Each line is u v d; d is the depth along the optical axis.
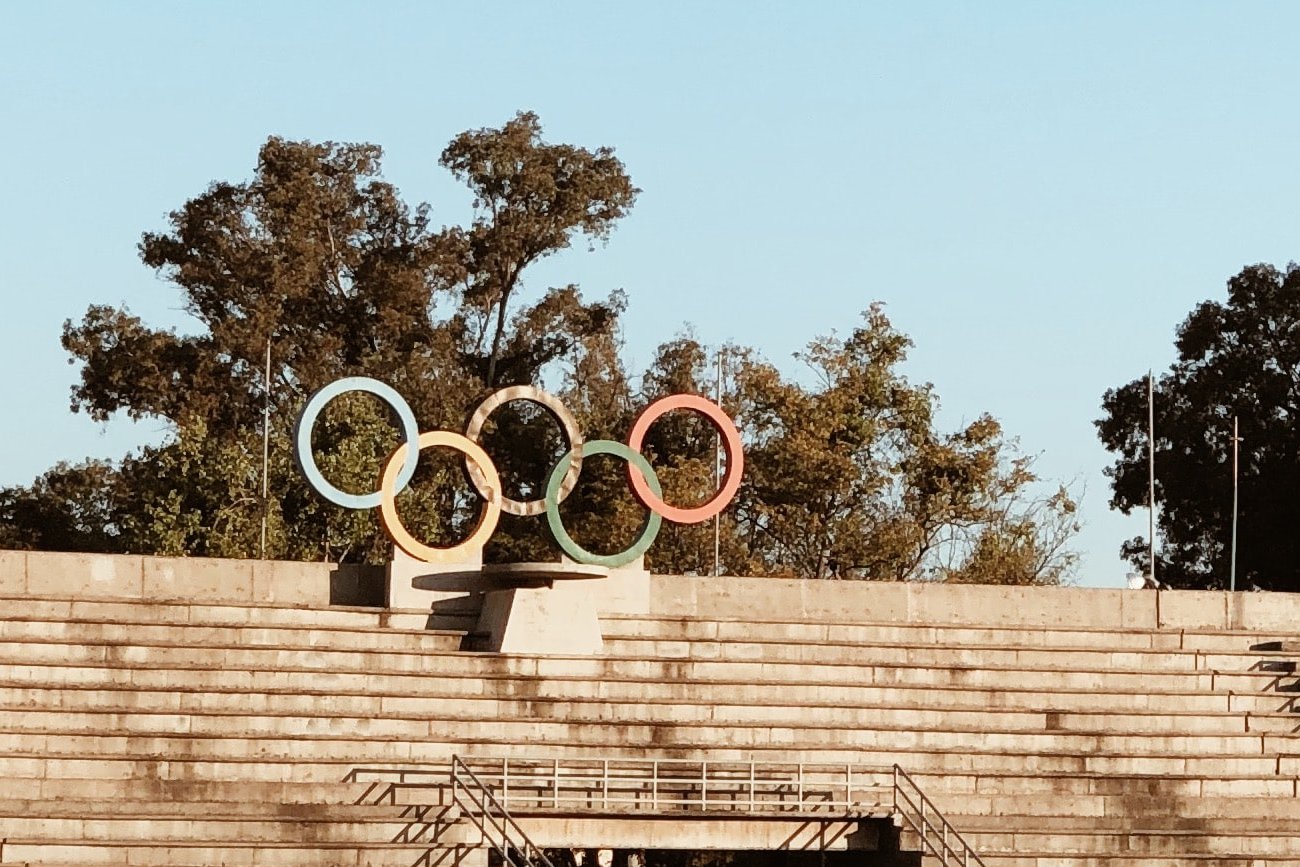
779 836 43.09
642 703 45.81
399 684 45.16
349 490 71.38
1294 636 51.34
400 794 42.06
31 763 41.22
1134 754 47.12
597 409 78.56
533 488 77.75
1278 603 52.09
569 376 80.69
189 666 44.19
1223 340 79.62
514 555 75.12
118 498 77.38
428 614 47.03
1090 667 49.53
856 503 73.69
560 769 43.88
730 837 42.94
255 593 47.00
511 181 81.44
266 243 79.75
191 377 78.50
